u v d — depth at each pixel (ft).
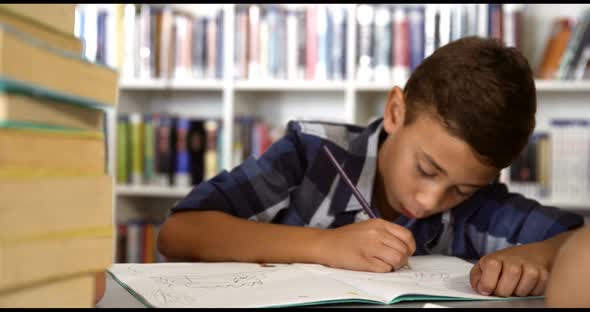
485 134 3.03
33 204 1.11
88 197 1.24
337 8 8.12
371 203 3.83
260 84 8.34
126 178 8.62
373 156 3.84
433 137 3.17
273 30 8.29
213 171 8.48
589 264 1.61
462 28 7.79
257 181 3.78
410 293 2.08
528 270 2.31
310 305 1.88
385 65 8.02
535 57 8.53
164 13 8.59
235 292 2.00
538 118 8.53
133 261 8.59
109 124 8.56
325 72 8.16
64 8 1.26
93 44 8.63
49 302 1.16
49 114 1.18
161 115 8.87
